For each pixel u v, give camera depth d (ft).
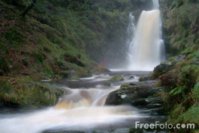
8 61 50.42
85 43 88.48
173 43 90.02
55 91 40.19
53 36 73.15
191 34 78.64
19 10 72.54
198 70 26.43
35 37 65.00
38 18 76.59
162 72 40.81
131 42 108.17
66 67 60.90
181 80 28.19
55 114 35.27
